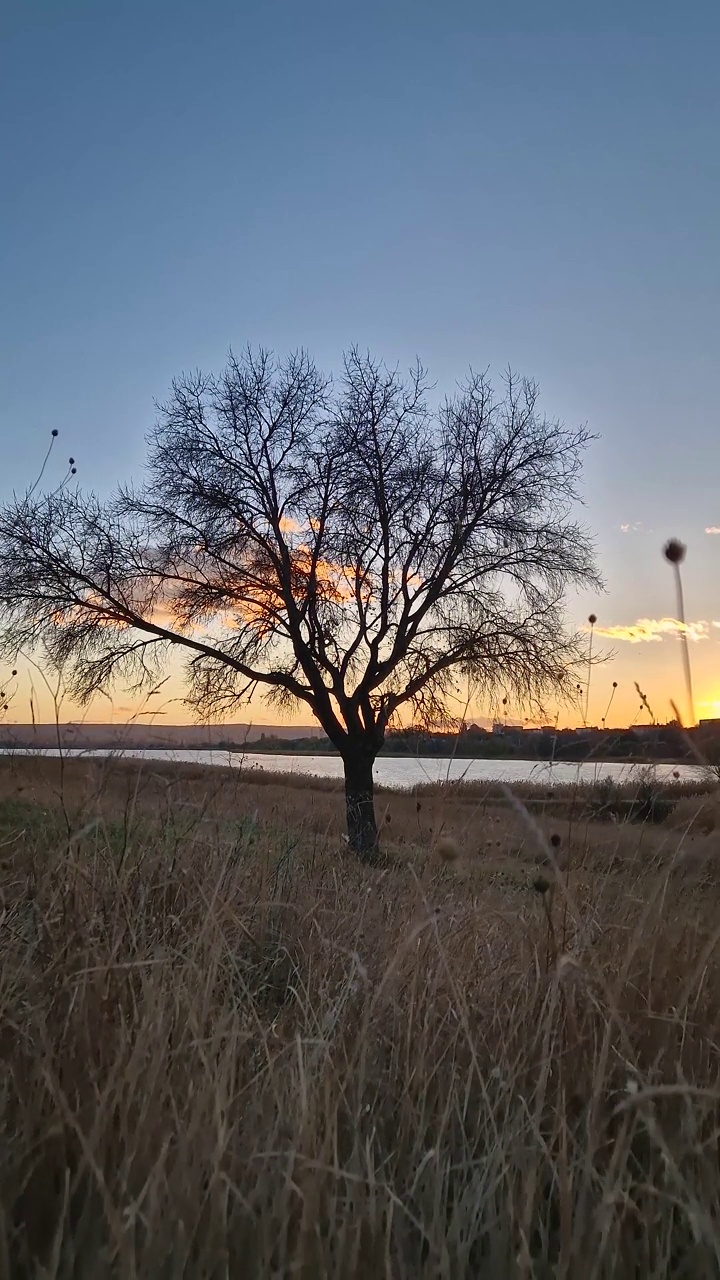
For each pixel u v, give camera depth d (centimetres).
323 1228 168
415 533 1920
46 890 296
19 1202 170
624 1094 208
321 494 1923
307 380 2005
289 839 483
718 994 246
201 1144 175
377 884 388
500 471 2008
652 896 259
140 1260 150
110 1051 213
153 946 274
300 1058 190
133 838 350
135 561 1916
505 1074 222
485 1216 177
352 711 1859
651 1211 171
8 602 1825
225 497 1895
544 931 280
